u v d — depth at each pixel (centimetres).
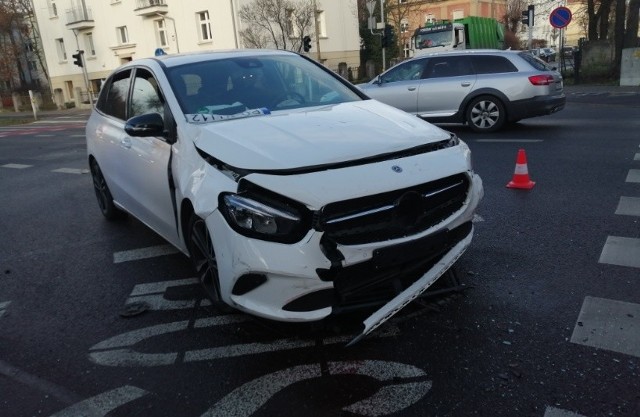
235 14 3281
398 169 310
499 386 285
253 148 321
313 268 286
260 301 301
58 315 404
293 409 278
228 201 305
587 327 335
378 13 4241
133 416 282
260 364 320
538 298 376
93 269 493
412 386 290
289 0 3425
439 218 332
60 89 4581
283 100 429
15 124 2903
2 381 322
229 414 278
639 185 638
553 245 471
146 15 3638
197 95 418
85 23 4047
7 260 541
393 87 1191
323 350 328
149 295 426
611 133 994
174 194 391
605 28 2786
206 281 371
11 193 895
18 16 4784
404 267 317
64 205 765
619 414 259
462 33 2644
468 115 1123
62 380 319
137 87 490
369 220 299
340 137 335
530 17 2139
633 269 412
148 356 337
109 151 547
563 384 283
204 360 328
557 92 1108
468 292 389
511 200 620
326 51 3919
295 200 286
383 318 299
